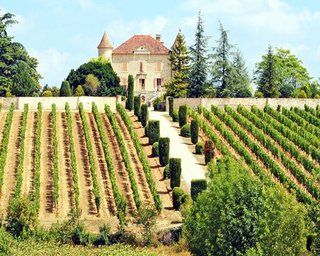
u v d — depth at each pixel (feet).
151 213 301.84
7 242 267.80
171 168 368.27
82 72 598.34
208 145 401.29
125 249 271.49
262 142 421.59
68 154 412.36
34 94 545.85
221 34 545.44
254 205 235.81
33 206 313.12
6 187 367.66
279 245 222.89
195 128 432.66
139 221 301.02
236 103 490.90
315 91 557.74
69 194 365.61
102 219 340.18
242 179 241.35
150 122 426.92
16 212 297.12
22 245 272.92
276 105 494.59
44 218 339.16
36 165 383.86
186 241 286.87
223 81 544.21
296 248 222.89
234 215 235.61
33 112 469.57
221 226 236.22
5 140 404.77
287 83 651.66
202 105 487.61
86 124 432.25
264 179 274.16
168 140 399.03
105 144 407.23
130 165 380.99
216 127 447.83
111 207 353.31
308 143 413.59
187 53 555.69
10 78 548.31
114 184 361.92
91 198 362.94
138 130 450.71
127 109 501.15
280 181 372.38
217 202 241.55
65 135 437.58
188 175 385.50
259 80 565.94
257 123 451.53
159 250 286.87
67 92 502.38
